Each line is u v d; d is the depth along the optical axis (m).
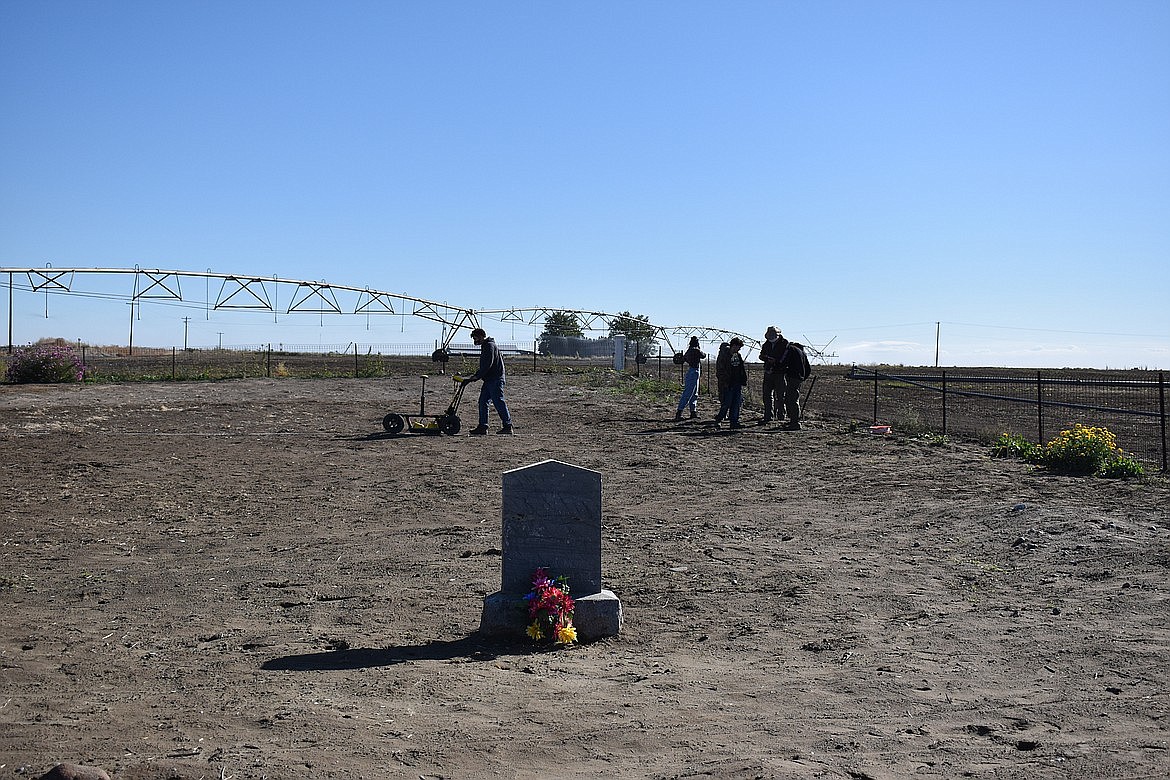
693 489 14.86
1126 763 4.62
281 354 86.75
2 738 5.21
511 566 7.70
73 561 10.65
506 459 18.52
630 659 6.91
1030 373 63.91
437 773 4.68
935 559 9.94
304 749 4.98
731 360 22.98
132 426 24.89
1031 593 8.42
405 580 9.55
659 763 4.79
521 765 4.79
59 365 40.19
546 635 7.38
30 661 6.93
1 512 13.51
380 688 6.16
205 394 35.81
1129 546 9.60
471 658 6.96
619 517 12.71
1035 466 15.11
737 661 6.81
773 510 12.96
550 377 46.03
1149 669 6.20
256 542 11.61
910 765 4.69
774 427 23.00
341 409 30.34
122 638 7.60
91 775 4.41
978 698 5.77
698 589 8.96
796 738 5.13
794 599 8.52
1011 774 4.54
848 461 17.02
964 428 21.80
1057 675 6.17
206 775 4.61
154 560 10.69
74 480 16.20
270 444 21.00
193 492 15.14
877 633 7.41
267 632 7.76
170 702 5.89
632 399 33.56
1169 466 14.80
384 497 14.64
